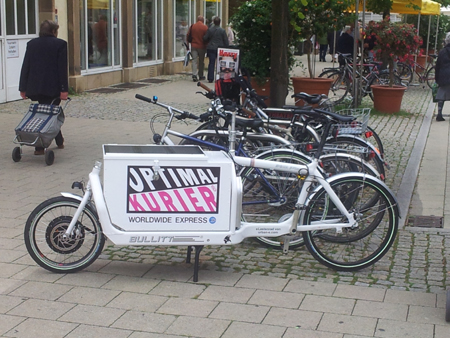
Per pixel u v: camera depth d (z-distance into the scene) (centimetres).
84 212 457
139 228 437
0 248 507
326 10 1184
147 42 1866
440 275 473
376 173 559
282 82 855
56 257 465
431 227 596
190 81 1802
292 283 451
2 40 1261
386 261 502
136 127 1072
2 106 1249
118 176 432
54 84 814
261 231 460
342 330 378
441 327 383
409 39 1275
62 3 1403
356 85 1231
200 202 439
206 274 465
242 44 1263
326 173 534
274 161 490
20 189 683
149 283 446
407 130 1121
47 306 405
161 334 371
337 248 488
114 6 1642
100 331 373
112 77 1652
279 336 370
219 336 369
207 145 566
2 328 374
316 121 617
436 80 1245
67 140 951
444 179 786
